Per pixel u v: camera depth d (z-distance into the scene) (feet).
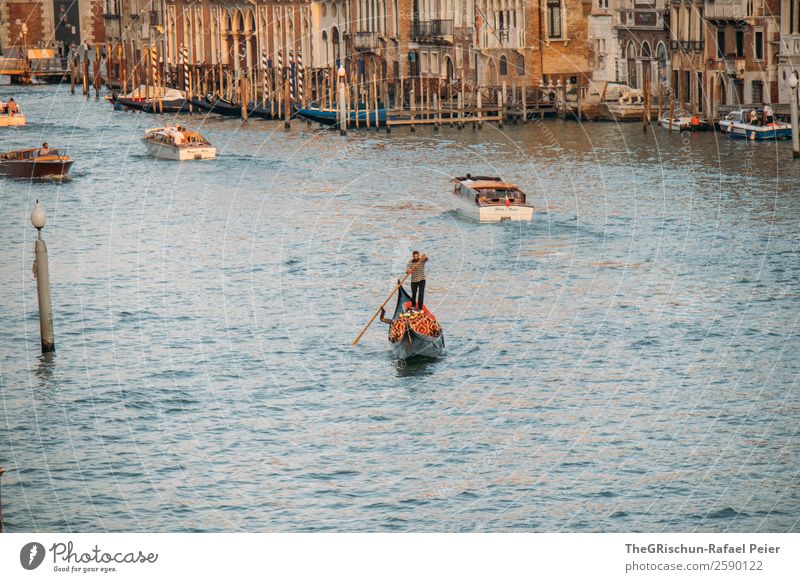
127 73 591.37
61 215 260.42
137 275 204.74
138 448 132.36
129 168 321.52
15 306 185.37
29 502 120.67
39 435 136.05
